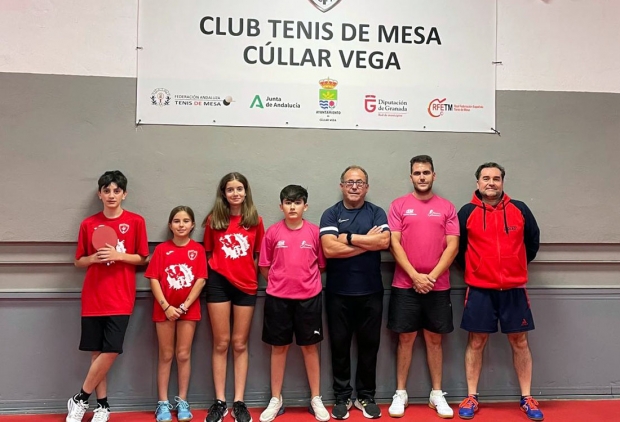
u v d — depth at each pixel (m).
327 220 3.09
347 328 3.07
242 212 3.10
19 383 3.11
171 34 3.25
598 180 3.46
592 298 3.44
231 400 3.20
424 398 3.30
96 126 3.21
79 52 3.21
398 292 3.12
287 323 2.97
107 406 3.02
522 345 3.15
